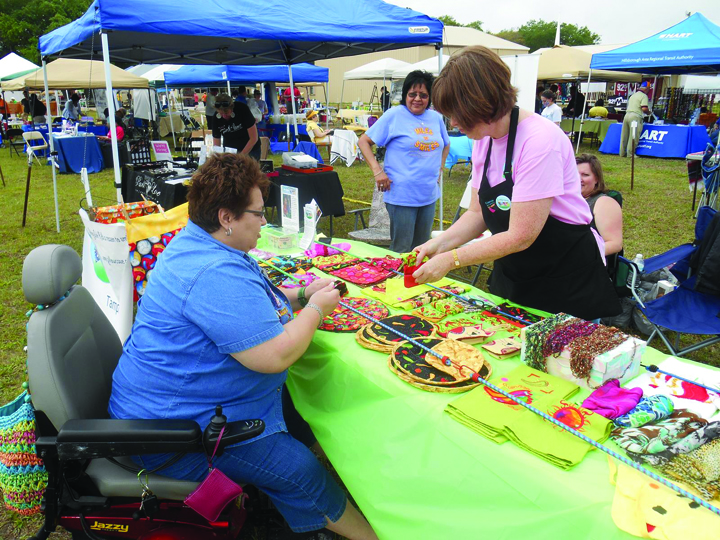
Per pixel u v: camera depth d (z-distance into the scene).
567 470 1.12
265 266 2.59
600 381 1.39
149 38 5.18
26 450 1.46
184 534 1.54
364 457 1.47
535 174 1.61
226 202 1.46
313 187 5.46
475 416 1.29
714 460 1.07
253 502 1.79
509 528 1.10
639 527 0.95
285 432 1.66
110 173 11.06
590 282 1.86
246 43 6.07
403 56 23.05
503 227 1.82
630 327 3.65
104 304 2.75
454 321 1.92
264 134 13.23
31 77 10.07
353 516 1.68
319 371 1.80
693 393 1.39
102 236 2.43
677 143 11.35
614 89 21.33
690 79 16.22
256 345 1.41
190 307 1.41
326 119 17.05
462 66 1.52
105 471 1.56
